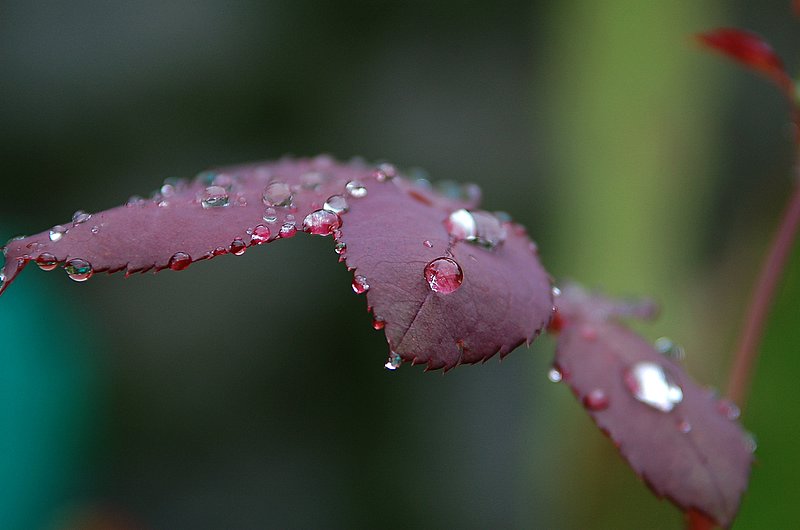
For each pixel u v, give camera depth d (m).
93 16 0.57
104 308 0.55
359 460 0.57
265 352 0.58
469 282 0.18
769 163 0.58
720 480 0.20
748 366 0.22
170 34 0.57
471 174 0.59
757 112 0.59
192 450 0.56
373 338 0.58
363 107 0.59
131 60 0.57
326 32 0.58
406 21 0.59
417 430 0.57
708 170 0.50
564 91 0.47
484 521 0.55
